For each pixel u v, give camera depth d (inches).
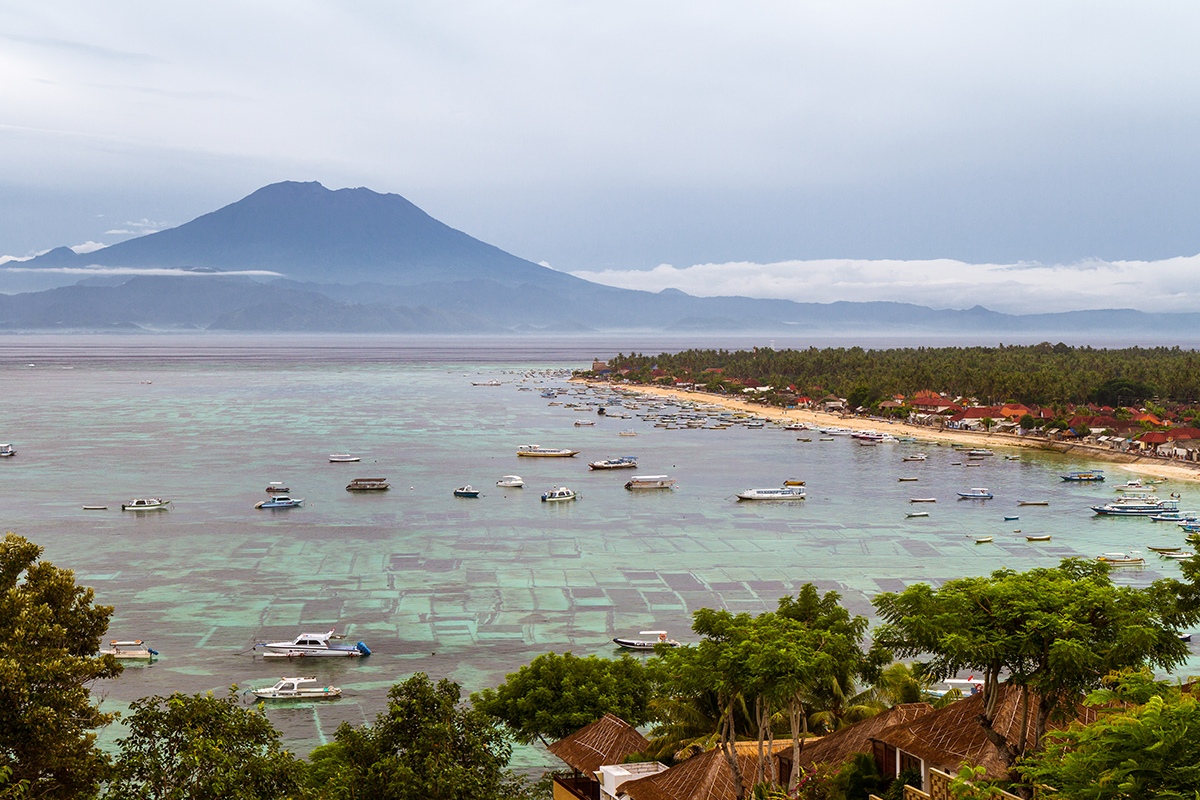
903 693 2132.1
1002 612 1472.7
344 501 6771.7
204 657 3511.3
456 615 4003.4
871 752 1636.3
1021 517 6392.7
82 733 1492.4
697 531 5812.0
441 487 7485.2
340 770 1632.6
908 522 6181.1
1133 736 1031.6
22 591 1588.3
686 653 1755.7
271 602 4168.3
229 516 6146.7
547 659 2578.7
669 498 7111.2
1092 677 1395.2
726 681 1632.6
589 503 6860.2
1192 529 5974.4
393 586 4439.0
